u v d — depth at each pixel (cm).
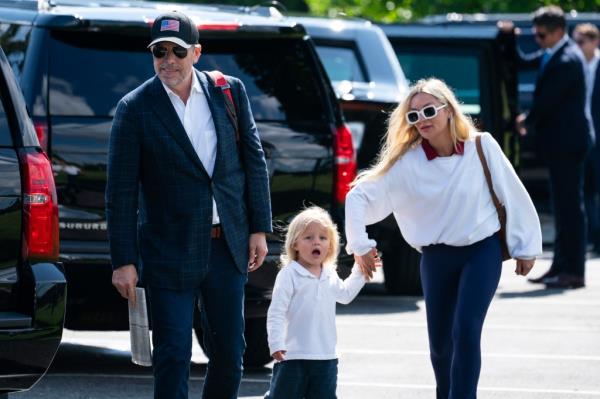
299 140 2639
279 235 2564
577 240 4016
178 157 1961
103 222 2458
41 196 1959
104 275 2448
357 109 3519
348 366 2762
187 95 1986
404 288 3822
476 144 2105
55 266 1967
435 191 2102
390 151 2128
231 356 2009
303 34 2688
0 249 1944
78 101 2492
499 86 4288
